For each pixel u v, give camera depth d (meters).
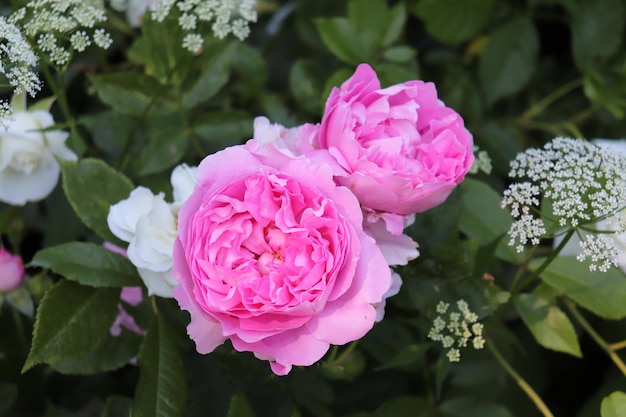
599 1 0.97
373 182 0.71
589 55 0.98
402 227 0.73
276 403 0.83
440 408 0.86
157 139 0.87
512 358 0.86
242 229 0.70
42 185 0.86
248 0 0.83
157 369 0.77
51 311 0.77
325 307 0.71
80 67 0.96
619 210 0.76
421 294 0.80
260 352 0.70
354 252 0.70
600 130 0.99
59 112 0.94
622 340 0.89
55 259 0.77
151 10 0.85
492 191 0.85
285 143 0.76
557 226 0.80
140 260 0.75
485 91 0.99
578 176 0.76
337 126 0.72
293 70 0.94
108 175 0.80
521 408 0.89
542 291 0.84
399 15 0.92
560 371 0.91
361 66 0.74
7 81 0.80
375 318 0.71
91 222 0.80
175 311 0.79
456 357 0.78
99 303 0.78
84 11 0.80
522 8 1.01
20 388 0.87
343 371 0.81
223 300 0.69
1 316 0.87
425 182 0.73
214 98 0.94
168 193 0.87
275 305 0.69
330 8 1.00
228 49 0.89
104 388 0.89
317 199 0.70
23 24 0.81
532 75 0.99
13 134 0.83
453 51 1.02
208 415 0.82
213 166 0.71
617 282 0.82
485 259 0.81
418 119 0.76
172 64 0.87
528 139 1.00
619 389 0.88
